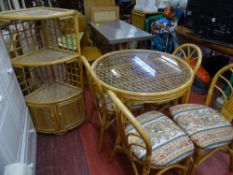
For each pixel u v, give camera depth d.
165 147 1.03
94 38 2.67
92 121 1.88
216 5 1.79
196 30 2.08
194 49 1.68
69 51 1.62
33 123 1.64
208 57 2.46
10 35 1.45
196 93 2.33
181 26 2.48
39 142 1.64
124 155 1.52
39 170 1.41
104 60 1.56
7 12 1.42
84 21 2.43
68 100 1.59
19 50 1.58
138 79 1.29
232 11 1.68
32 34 1.67
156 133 1.11
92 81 1.28
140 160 1.02
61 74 1.90
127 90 1.15
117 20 2.74
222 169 1.40
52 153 1.54
